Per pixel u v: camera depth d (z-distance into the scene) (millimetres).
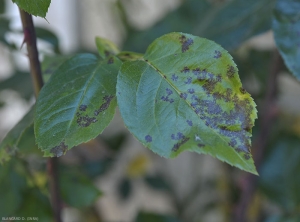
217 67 222
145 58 228
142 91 221
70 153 428
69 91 226
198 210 566
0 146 252
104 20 690
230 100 219
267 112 359
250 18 331
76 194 341
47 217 329
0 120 732
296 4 292
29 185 336
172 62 225
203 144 215
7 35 396
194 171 666
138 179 622
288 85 589
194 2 394
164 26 395
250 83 454
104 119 219
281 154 372
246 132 217
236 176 519
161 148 215
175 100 220
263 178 369
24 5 209
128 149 672
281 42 286
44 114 222
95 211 586
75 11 771
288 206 361
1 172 331
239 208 376
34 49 261
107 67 233
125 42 419
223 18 341
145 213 402
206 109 219
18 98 523
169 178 625
